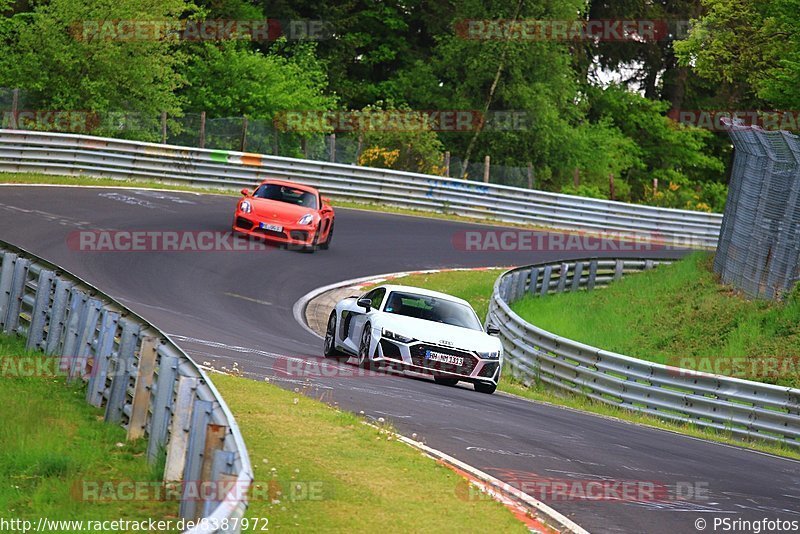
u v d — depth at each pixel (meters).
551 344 62.38
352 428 32.16
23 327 43.41
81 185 97.12
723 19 107.56
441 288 87.06
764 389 49.78
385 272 88.25
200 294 67.62
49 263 41.56
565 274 91.19
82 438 28.84
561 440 36.56
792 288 69.88
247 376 39.94
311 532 21.75
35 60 121.94
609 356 57.09
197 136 126.81
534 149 179.00
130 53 129.50
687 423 52.47
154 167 107.94
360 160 134.88
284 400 34.94
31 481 25.14
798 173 70.75
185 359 26.92
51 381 35.91
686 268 91.25
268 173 115.38
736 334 67.75
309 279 80.25
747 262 76.62
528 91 172.75
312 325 68.19
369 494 25.16
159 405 27.09
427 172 138.75
